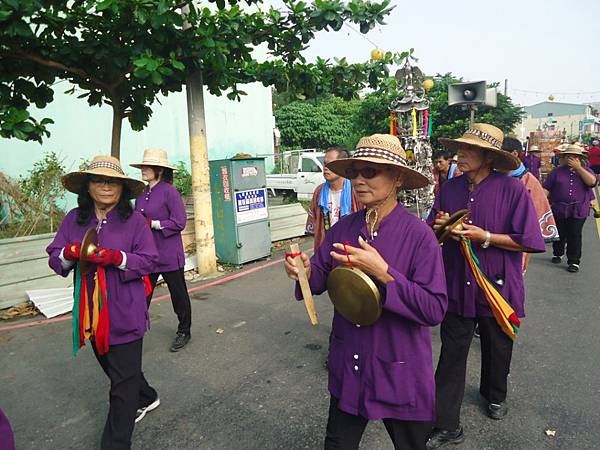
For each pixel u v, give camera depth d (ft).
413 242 6.22
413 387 6.19
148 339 15.52
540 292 19.49
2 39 15.11
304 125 85.35
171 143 45.06
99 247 8.62
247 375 12.80
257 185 25.76
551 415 10.40
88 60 17.61
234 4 17.34
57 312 18.20
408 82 31.83
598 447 9.25
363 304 5.88
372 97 51.01
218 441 9.87
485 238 9.14
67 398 12.03
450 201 10.21
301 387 12.06
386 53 24.64
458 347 9.45
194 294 20.48
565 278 21.61
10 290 18.95
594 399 10.99
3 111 14.80
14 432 10.53
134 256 8.79
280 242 30.60
